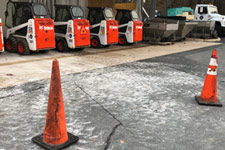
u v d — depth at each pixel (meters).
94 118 2.95
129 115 3.07
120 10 11.45
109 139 2.44
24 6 7.37
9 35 7.92
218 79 5.18
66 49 8.38
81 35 8.32
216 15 16.72
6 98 3.57
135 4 14.27
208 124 2.87
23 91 3.93
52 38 7.60
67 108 3.26
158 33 12.32
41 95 3.76
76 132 2.57
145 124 2.82
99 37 9.88
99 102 3.53
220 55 8.77
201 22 15.63
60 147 2.21
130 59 7.50
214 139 2.51
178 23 13.64
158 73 5.59
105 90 4.13
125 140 2.43
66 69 5.72
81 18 8.43
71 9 8.23
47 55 7.82
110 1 13.16
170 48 10.84
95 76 5.11
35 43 7.16
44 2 10.40
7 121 2.80
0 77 4.77
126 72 5.59
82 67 6.03
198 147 2.34
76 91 4.03
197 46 11.84
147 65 6.55
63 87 4.23
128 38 11.15
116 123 2.83
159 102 3.61
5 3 9.37
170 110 3.29
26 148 2.23
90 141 2.39
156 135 2.56
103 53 8.73
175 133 2.62
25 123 2.76
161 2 27.50
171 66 6.50
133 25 10.89
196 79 5.14
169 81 4.89
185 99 3.79
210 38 16.08
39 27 7.14
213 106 3.51
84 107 3.31
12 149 2.21
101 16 9.93
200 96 3.69
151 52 9.33
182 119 3.00
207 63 7.15
